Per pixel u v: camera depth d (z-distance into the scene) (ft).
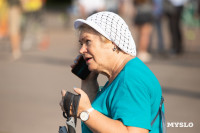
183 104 49.80
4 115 46.52
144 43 81.46
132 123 15.70
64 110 16.99
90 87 20.36
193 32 134.92
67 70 73.97
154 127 17.33
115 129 15.74
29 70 74.33
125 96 16.16
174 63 79.05
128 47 17.28
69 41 118.21
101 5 77.61
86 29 17.33
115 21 17.12
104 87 19.16
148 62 79.46
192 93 55.21
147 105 16.21
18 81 64.90
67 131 18.33
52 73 71.20
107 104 17.03
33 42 104.94
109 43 17.21
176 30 88.02
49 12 243.60
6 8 119.55
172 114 45.78
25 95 55.72
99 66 17.48
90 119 16.03
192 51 95.04
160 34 88.74
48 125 43.19
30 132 41.06
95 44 17.20
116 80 16.93
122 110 16.01
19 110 48.44
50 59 86.33
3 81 64.95
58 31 146.72
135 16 79.41
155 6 83.61
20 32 107.55
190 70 71.77
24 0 91.04
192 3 137.28
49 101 52.54
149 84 16.58
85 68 20.11
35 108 49.34
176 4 85.66
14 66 78.79
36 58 87.92
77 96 16.38
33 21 103.35
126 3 77.00
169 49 95.04
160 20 87.71
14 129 41.78
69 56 90.07
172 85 59.82
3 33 121.39
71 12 145.59
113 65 17.40
